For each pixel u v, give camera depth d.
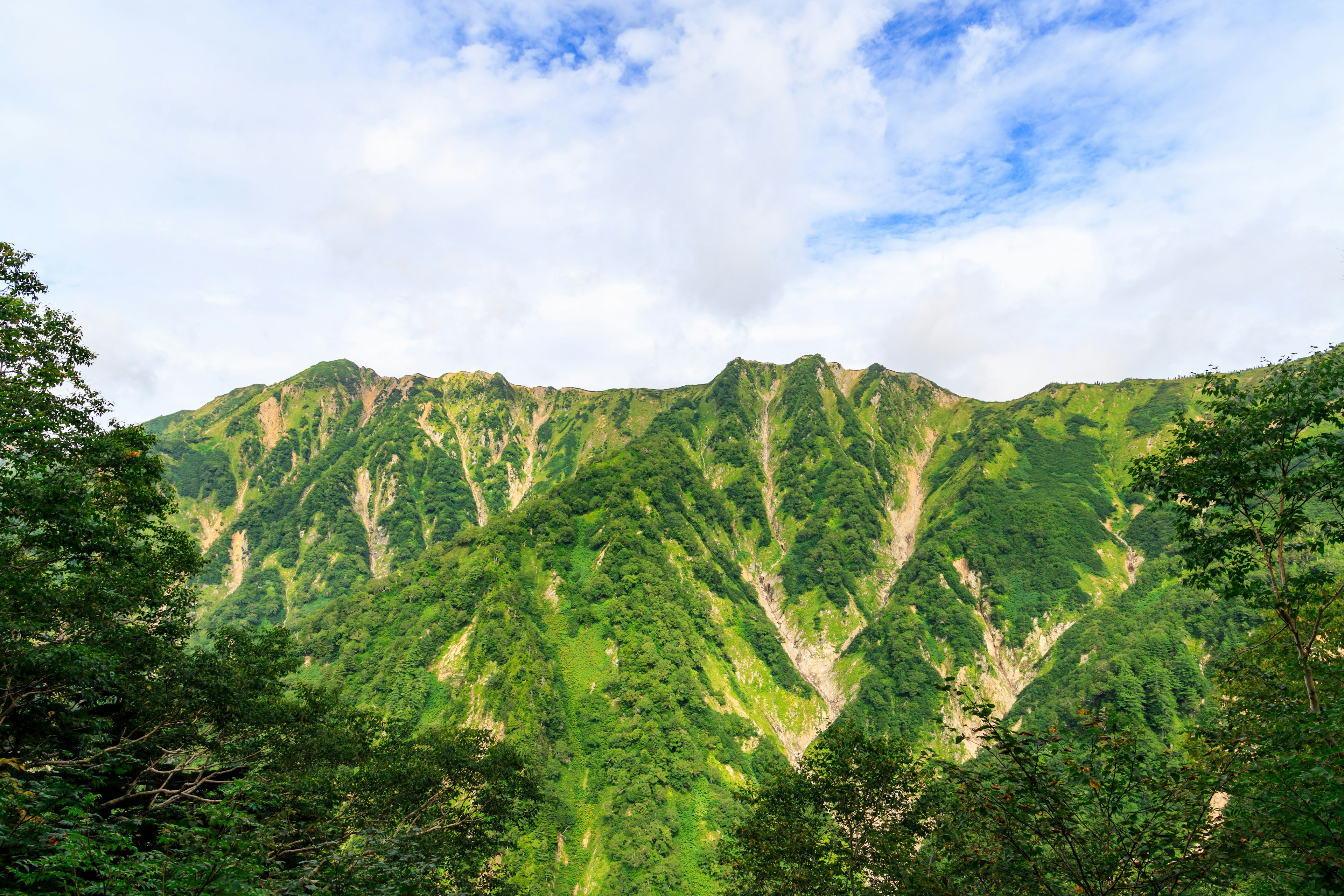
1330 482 19.34
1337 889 13.05
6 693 23.36
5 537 25.03
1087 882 15.20
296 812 26.84
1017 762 15.80
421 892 17.70
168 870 12.80
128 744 27.28
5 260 26.41
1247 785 15.13
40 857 13.57
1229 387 21.31
